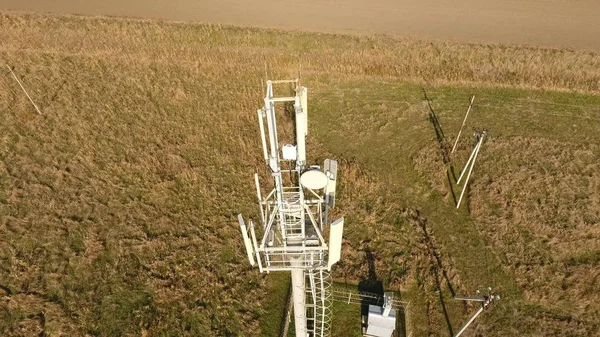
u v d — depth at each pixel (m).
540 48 36.94
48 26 39.25
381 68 35.50
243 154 28.52
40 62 35.94
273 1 44.34
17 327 20.00
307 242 13.84
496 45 37.47
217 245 23.52
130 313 20.73
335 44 37.56
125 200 25.58
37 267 22.14
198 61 36.31
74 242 23.52
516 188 25.97
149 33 38.62
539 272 22.03
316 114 31.95
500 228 24.03
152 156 27.97
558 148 28.67
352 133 30.41
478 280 22.09
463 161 27.97
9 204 25.05
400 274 22.31
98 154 28.17
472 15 42.22
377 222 24.72
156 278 21.91
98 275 22.05
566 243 23.06
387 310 18.89
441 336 20.12
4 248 22.88
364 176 26.98
